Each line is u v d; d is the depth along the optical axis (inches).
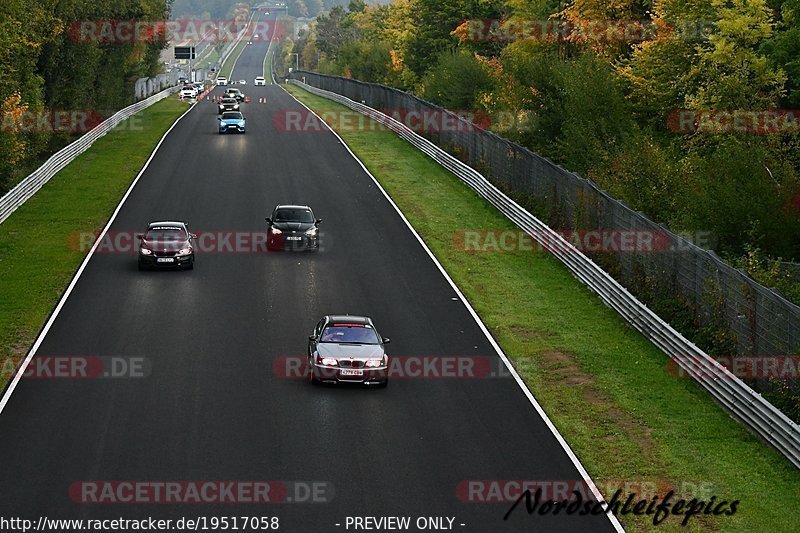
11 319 2839.6
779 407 2235.5
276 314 2940.5
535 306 3149.6
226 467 1854.1
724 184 3366.1
